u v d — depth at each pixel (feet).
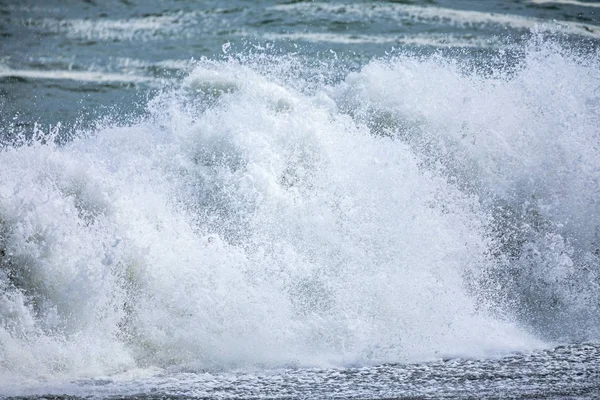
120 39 201.98
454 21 194.49
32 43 201.26
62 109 141.69
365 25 192.65
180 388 61.05
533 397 57.21
